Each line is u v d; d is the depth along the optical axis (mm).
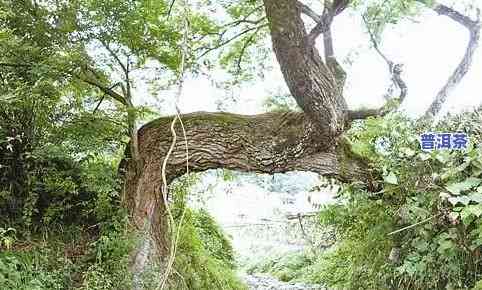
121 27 5238
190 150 5426
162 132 5488
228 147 5410
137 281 4988
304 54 4594
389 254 5648
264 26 6488
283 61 4637
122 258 5039
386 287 5637
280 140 5332
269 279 10430
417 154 5176
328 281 8336
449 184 4824
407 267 4902
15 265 4332
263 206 14297
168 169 5512
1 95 4477
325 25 4664
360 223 6320
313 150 5449
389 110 5531
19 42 4730
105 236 5145
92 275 4828
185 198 6742
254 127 5410
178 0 5586
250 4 6434
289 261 11219
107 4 5129
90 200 5648
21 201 5312
